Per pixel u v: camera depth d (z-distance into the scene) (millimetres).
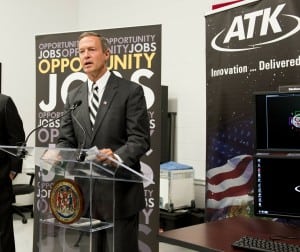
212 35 3047
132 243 2082
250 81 2775
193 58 4691
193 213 4090
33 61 5746
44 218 1877
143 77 3035
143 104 2129
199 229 1929
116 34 3107
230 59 2910
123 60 3090
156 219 3012
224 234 1831
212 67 3051
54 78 3309
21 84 5629
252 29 2762
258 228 1961
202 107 4594
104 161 1639
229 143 2918
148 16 5223
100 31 3162
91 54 2107
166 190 4070
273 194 1871
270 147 1916
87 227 1694
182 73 4801
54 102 3305
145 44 3029
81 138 2133
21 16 5637
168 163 4309
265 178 1884
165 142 4648
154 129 3020
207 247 1622
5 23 5488
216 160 3010
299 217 1826
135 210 2066
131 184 2066
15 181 5156
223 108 2961
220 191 2977
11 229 2906
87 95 2180
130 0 5453
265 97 1915
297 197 1826
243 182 2822
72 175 1835
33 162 2168
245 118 2805
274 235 1825
